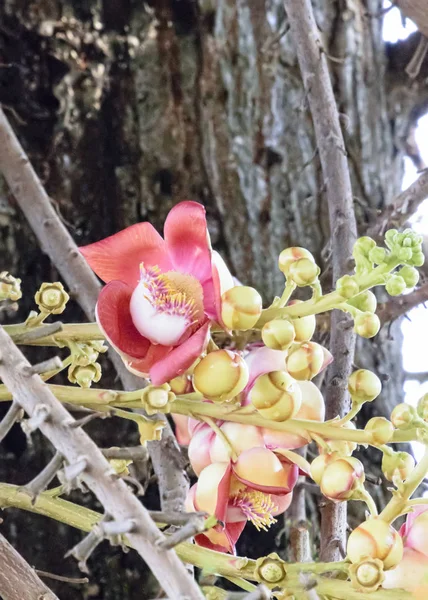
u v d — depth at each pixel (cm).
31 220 100
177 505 81
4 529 116
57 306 63
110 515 48
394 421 55
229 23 140
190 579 46
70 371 62
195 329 55
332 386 82
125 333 55
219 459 58
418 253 54
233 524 60
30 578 66
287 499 59
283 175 140
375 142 147
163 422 61
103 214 134
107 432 122
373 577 52
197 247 56
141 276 56
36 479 51
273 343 54
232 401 57
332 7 148
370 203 144
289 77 142
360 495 55
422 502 54
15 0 131
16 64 131
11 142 101
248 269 137
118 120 137
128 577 117
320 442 56
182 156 137
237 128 139
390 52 150
